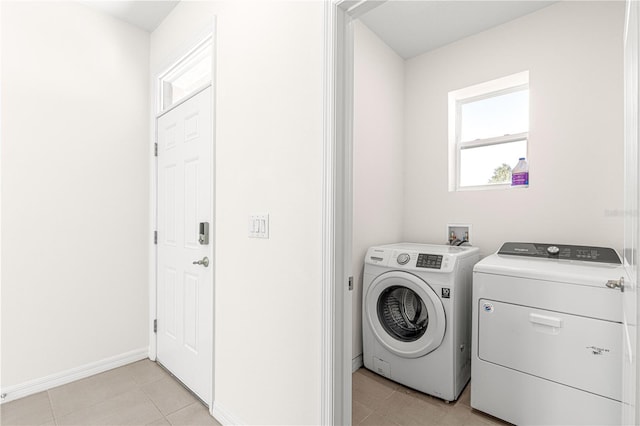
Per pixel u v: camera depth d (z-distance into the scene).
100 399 1.83
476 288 1.71
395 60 2.61
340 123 1.17
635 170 0.67
